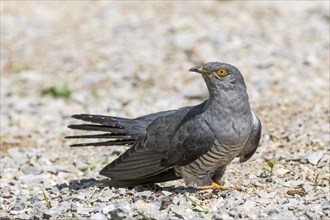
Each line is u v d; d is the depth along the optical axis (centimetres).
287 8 2058
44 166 1104
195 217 810
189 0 2166
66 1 2258
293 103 1380
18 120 1435
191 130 904
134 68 1706
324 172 984
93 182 1004
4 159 1153
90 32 1973
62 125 1395
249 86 1533
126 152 945
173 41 1822
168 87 1591
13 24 2061
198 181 927
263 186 934
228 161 920
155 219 809
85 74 1708
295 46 1752
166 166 926
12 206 911
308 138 1137
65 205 888
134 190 938
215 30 1872
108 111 1459
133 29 1948
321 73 1583
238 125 890
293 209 827
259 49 1738
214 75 891
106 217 840
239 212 808
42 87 1662
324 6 2059
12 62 1808
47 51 1870
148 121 991
